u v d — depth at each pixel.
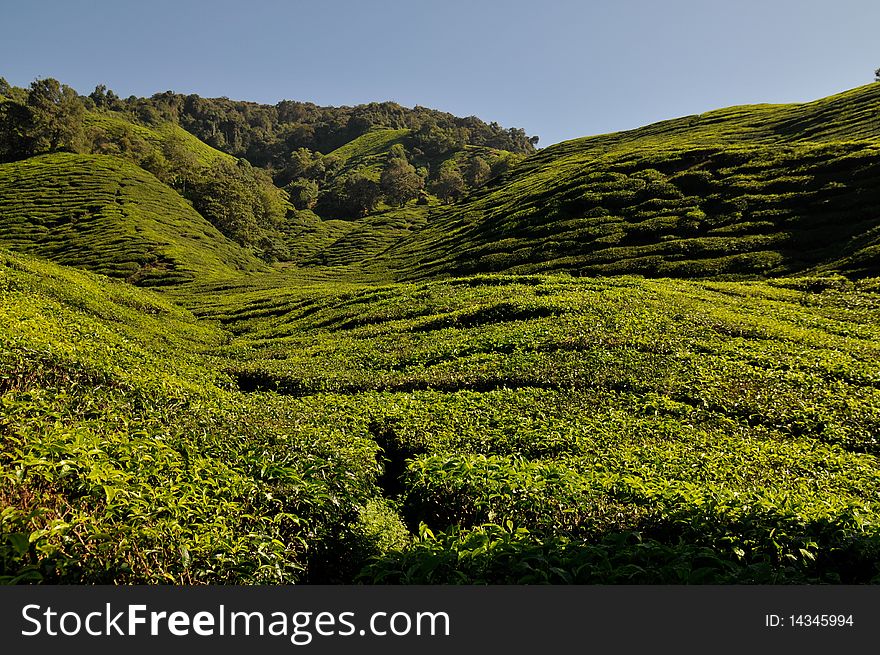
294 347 33.19
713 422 17.83
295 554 9.35
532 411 18.39
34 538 6.76
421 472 13.16
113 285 46.12
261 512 9.84
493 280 43.62
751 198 56.75
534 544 9.23
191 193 129.25
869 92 87.25
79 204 100.81
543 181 96.50
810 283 38.88
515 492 11.86
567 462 14.16
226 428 14.01
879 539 9.80
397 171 198.00
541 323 28.88
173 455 10.79
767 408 18.55
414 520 12.45
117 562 7.51
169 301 55.94
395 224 146.62
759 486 13.02
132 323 34.28
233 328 46.81
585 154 114.94
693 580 8.43
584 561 8.82
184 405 15.61
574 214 66.12
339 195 187.25
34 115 126.12
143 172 129.88
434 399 20.08
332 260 116.50
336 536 10.21
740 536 9.95
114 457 9.87
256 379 24.08
